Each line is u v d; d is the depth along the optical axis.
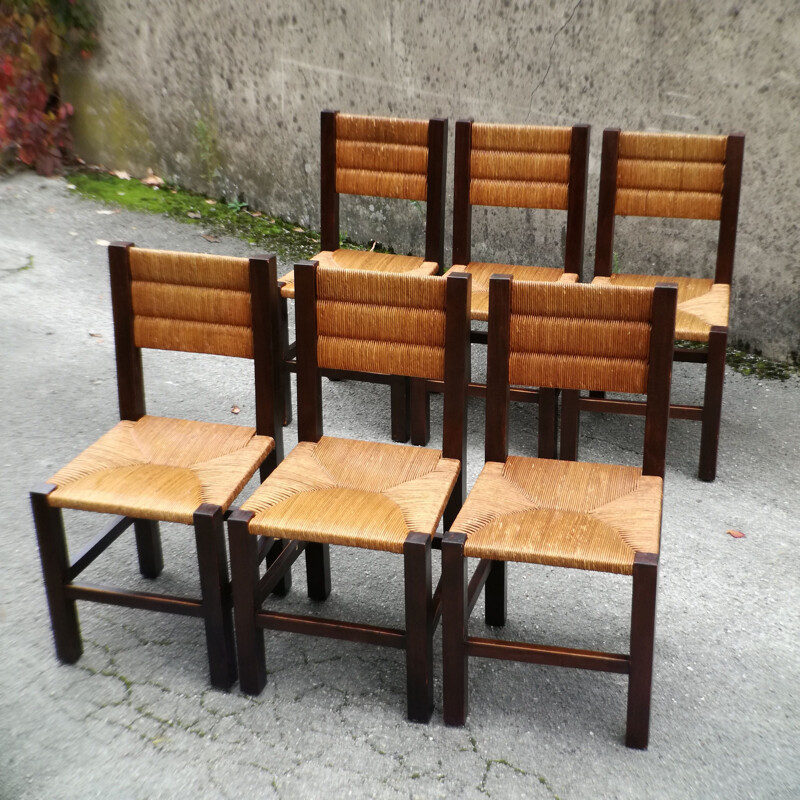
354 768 2.32
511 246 4.84
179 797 2.24
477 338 3.61
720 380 3.34
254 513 2.40
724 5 3.93
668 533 3.19
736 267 4.29
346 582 3.00
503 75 4.55
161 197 5.76
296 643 2.74
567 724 2.45
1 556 3.04
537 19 4.36
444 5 4.56
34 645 2.70
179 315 2.69
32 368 4.14
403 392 3.68
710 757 2.34
